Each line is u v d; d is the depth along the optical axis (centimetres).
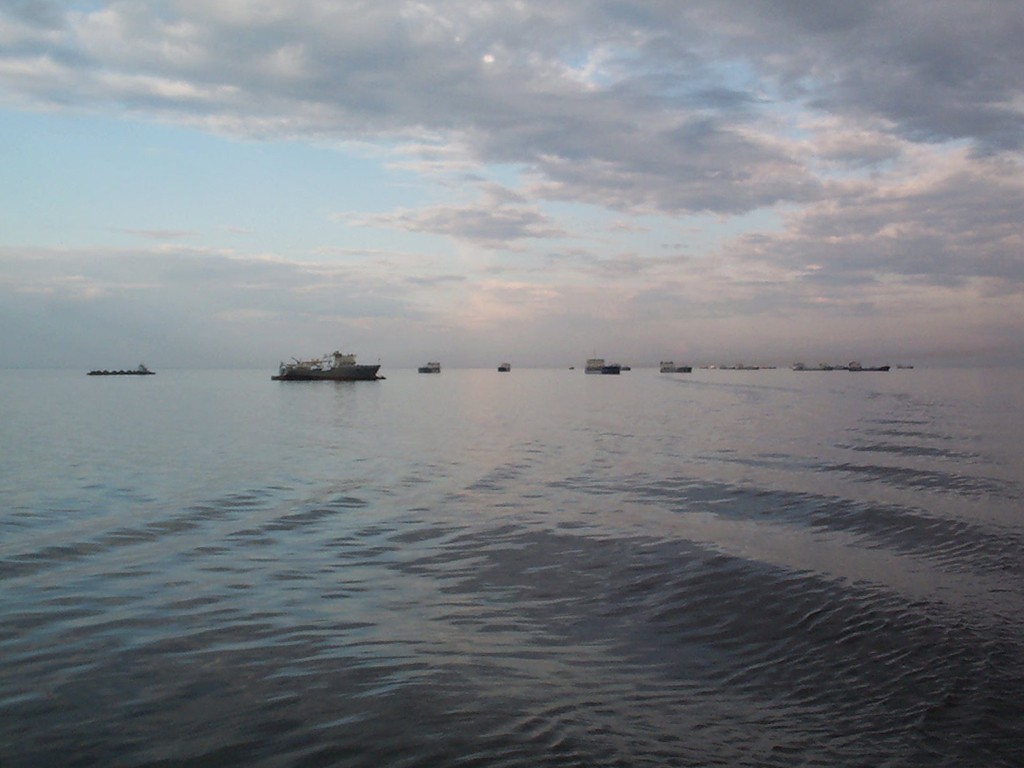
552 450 3606
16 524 1798
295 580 1352
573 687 898
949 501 2091
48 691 848
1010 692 896
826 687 915
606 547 1600
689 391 11225
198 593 1256
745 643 1056
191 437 4150
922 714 842
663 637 1080
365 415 6253
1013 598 1248
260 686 874
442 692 868
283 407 7269
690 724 809
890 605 1204
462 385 14862
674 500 2178
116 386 13050
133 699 831
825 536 1706
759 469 2805
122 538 1666
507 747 735
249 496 2239
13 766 678
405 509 2055
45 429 4572
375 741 741
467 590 1302
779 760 737
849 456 3144
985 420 5188
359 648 1011
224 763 693
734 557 1493
